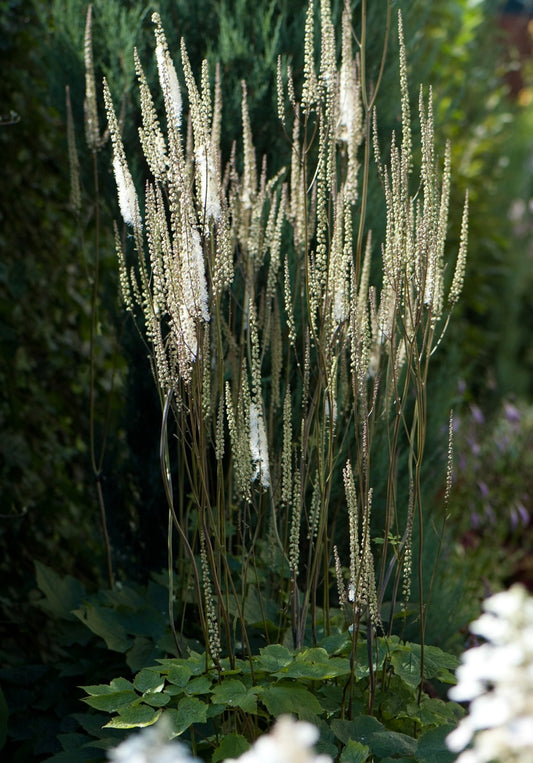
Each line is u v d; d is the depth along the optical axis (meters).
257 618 2.10
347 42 1.87
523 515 3.80
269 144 2.41
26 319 2.97
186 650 2.07
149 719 1.58
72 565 2.99
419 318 1.80
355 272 1.93
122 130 2.45
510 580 3.94
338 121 1.90
